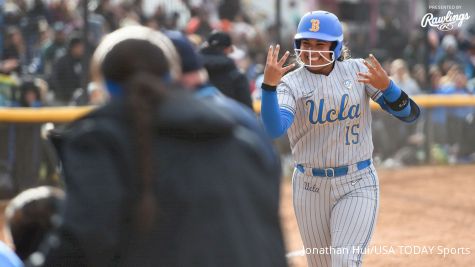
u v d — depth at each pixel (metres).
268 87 15.82
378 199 17.61
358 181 17.55
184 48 10.12
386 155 46.97
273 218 9.50
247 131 9.73
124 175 8.90
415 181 42.34
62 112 35.34
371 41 51.88
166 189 9.03
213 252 9.01
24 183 34.53
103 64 9.36
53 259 8.81
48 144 32.44
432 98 48.00
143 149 8.88
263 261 9.16
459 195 38.19
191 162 9.12
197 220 9.05
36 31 42.78
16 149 34.50
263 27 54.38
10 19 42.22
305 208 17.98
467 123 49.25
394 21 52.25
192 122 9.04
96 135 8.91
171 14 46.38
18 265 9.99
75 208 8.63
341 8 52.72
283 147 43.44
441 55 53.94
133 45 9.29
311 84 17.28
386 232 30.00
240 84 23.64
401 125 47.19
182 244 9.01
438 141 48.59
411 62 51.91
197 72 10.23
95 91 36.56
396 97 17.16
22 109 34.84
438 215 33.22
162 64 9.34
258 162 9.51
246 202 9.28
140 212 8.85
